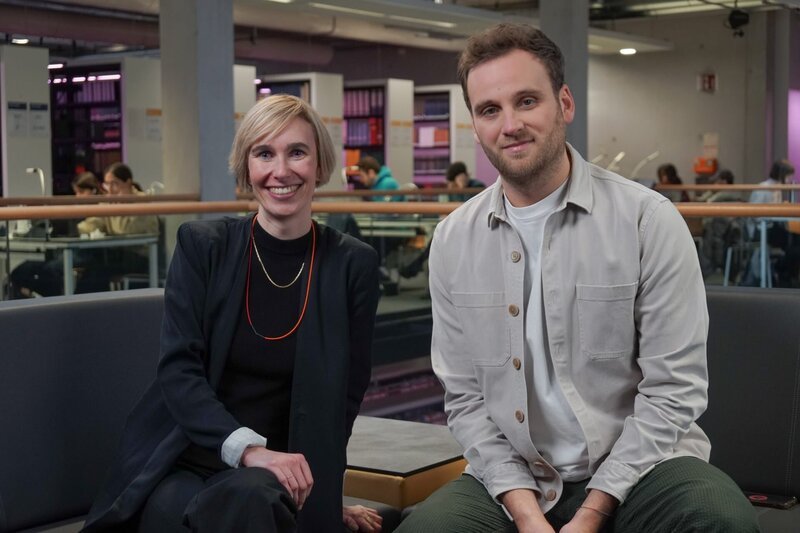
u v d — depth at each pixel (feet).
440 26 43.83
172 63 27.20
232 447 6.70
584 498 6.71
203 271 7.34
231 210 17.44
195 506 6.38
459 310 7.16
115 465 7.21
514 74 6.63
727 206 13.66
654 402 6.52
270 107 7.36
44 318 7.79
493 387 7.01
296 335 7.28
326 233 7.61
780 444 7.73
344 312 7.36
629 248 6.68
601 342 6.72
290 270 7.41
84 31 45.80
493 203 7.02
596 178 6.98
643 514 6.34
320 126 7.49
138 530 6.94
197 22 26.71
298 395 7.16
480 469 6.91
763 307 7.90
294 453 7.02
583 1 32.83
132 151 43.93
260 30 53.36
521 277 6.89
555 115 6.73
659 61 54.90
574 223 6.84
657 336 6.59
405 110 53.78
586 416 6.72
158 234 19.72
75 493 7.90
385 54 62.34
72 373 7.92
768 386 7.82
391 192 31.73
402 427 9.45
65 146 45.88
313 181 7.47
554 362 6.78
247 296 7.33
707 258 18.38
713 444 8.00
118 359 8.19
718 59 53.36
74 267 18.21
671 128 54.75
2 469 7.46
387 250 20.45
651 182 46.24
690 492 6.16
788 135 53.88
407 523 6.81
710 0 47.39
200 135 26.89
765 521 7.09
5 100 39.50
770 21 52.37
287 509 6.32
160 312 8.47
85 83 45.14
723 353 8.00
